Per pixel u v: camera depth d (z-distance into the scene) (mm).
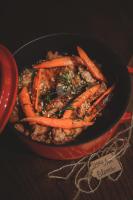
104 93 780
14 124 755
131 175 798
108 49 782
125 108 715
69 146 690
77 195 780
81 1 1106
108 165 807
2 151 842
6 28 1064
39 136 750
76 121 745
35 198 788
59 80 794
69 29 1047
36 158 829
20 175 816
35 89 775
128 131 846
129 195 779
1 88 706
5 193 800
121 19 1059
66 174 806
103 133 698
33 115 741
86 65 793
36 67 805
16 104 780
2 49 750
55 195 787
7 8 1114
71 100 780
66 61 802
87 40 799
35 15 1087
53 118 740
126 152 822
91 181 794
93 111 778
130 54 968
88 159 815
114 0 1104
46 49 833
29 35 1040
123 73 764
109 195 780
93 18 1066
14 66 736
